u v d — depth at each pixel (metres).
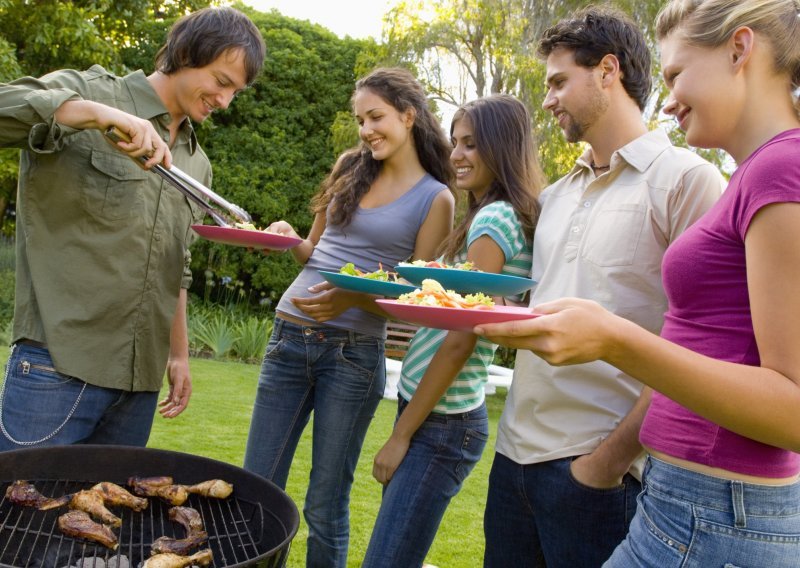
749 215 0.95
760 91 1.03
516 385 1.64
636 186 1.48
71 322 1.80
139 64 9.96
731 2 1.03
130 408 2.02
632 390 1.49
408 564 1.87
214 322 8.32
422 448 1.91
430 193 2.29
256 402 2.41
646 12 8.51
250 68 1.91
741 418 0.90
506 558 1.70
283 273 9.93
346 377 2.28
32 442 1.78
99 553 1.49
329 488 2.31
